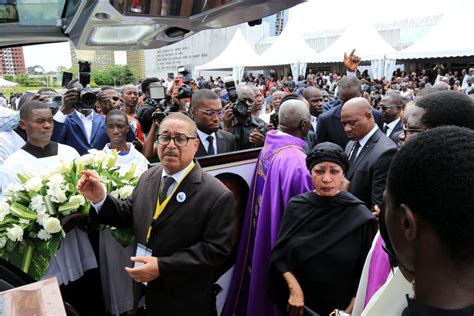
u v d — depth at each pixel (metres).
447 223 0.48
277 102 4.81
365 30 14.84
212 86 18.28
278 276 1.94
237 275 2.37
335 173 1.79
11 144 2.93
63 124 3.29
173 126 1.64
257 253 2.14
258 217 2.17
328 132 3.68
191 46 29.38
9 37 2.00
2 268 1.46
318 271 1.78
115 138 2.64
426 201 0.50
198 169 1.73
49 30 2.05
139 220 1.70
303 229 1.83
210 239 1.63
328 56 15.38
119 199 1.77
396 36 21.94
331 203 1.81
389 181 0.57
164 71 30.02
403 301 0.71
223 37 30.05
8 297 0.95
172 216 1.64
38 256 1.55
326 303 1.79
